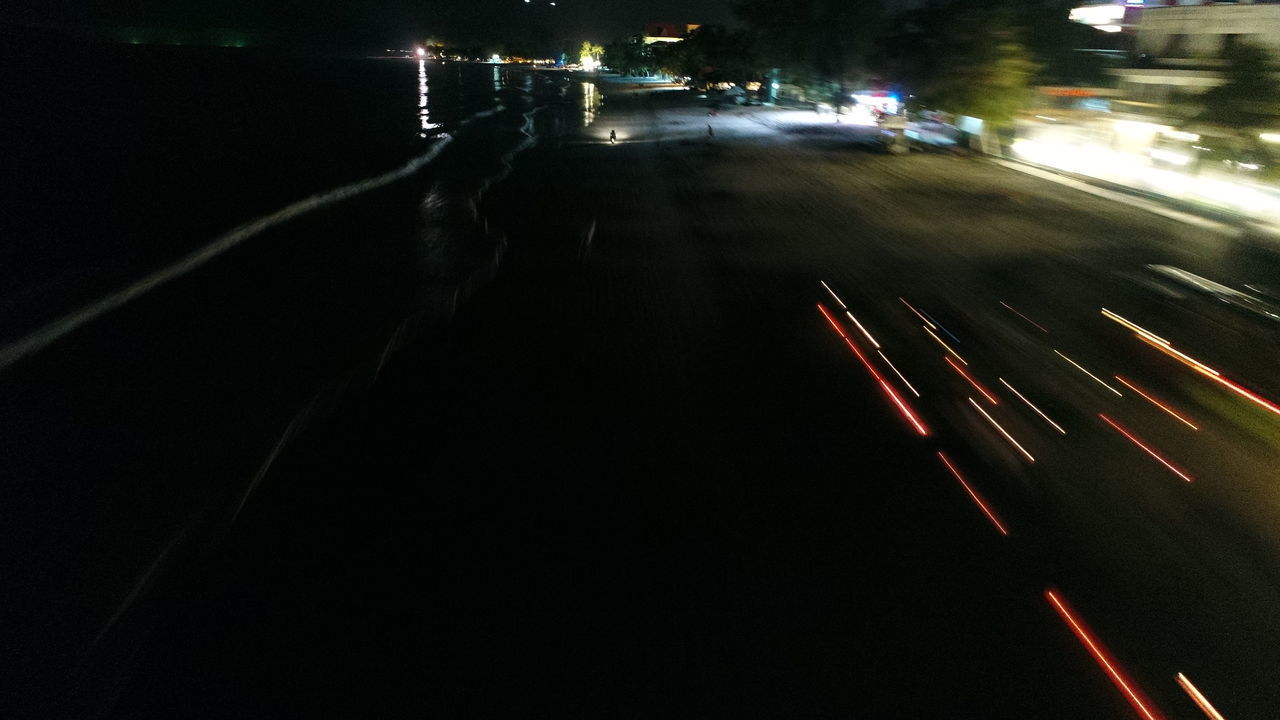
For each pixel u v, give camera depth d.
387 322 7.73
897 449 4.95
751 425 5.30
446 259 10.33
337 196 15.94
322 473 4.74
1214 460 4.79
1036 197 14.93
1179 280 8.95
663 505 4.30
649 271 9.49
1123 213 13.33
